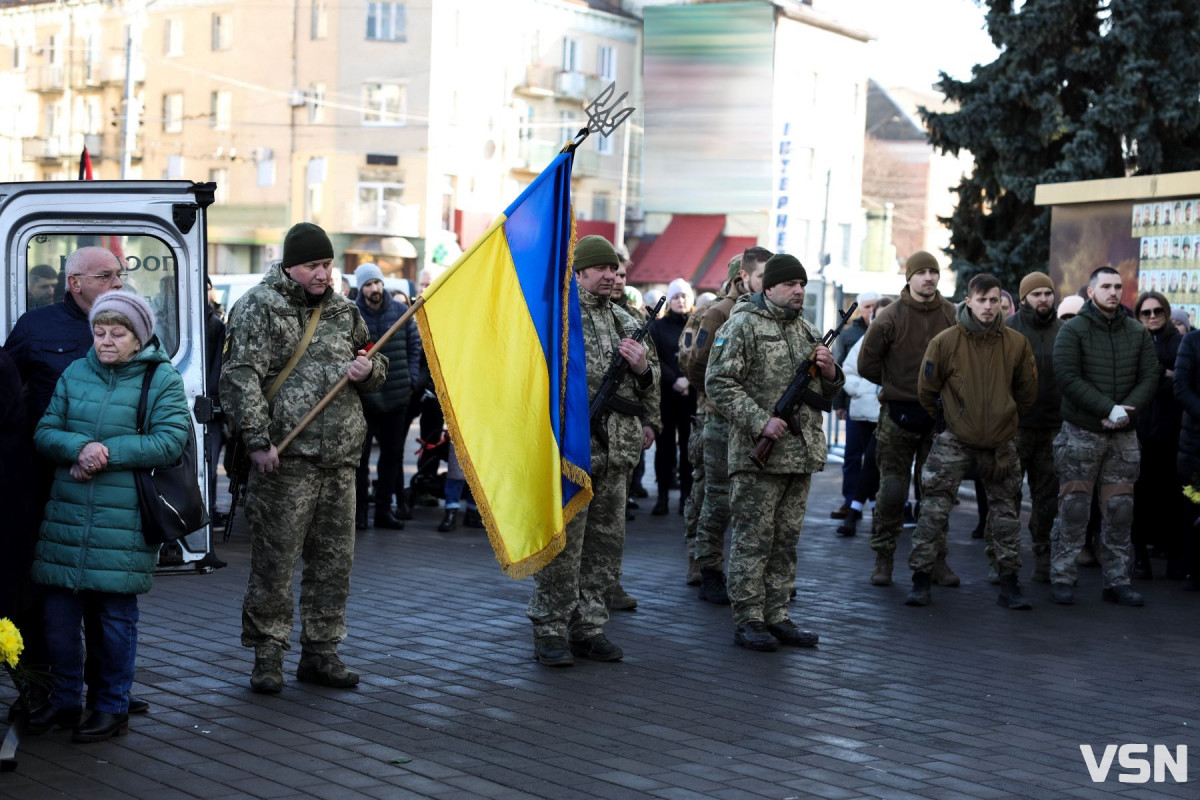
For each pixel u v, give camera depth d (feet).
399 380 39.81
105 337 19.11
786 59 169.89
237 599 29.48
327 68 163.84
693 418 33.71
